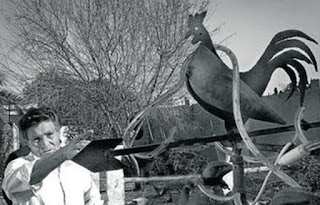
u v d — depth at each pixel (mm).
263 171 4422
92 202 2604
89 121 13859
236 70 2070
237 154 2248
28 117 2285
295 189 1879
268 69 2369
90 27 14273
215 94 2156
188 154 4766
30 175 1943
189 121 13133
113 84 14000
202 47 2156
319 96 10680
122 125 13734
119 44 14148
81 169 2553
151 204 2604
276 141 4758
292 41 2418
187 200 2312
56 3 14516
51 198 2361
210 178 2303
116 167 2002
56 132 2307
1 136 11312
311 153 2186
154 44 14227
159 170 2930
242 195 2242
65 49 14352
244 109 2188
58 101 14062
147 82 14148
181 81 2191
